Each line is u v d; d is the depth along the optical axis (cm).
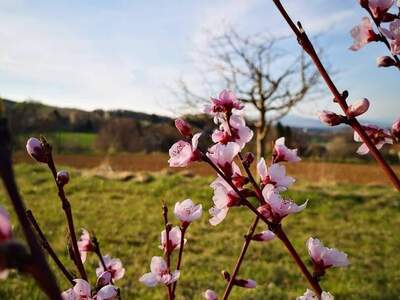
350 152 2703
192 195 1234
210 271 660
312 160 2641
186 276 627
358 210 1154
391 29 140
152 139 3575
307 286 613
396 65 143
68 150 3506
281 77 1404
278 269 671
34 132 2762
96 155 2939
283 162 145
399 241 888
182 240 151
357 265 718
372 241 883
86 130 4041
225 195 127
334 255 130
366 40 146
